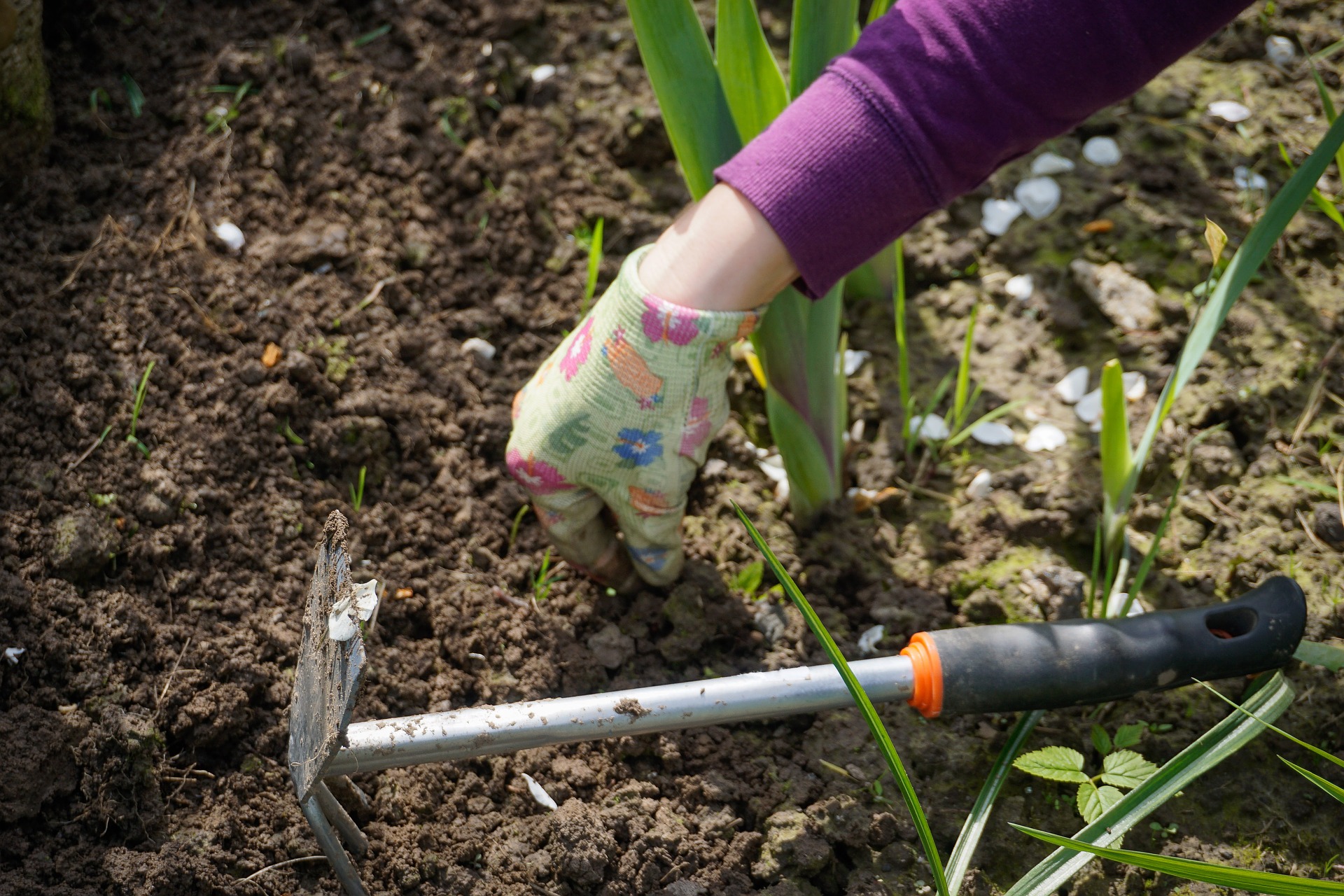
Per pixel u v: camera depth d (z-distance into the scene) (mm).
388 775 789
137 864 751
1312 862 776
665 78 791
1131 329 917
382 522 856
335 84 956
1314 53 1005
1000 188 973
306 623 734
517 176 964
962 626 851
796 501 875
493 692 824
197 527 825
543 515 817
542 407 791
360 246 919
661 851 781
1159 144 977
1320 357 899
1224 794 790
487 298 935
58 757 763
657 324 755
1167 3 699
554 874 776
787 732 822
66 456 822
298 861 766
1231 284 788
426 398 891
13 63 852
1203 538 864
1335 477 870
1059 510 871
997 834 788
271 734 792
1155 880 771
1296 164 960
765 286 754
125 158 905
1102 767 801
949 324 944
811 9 778
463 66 992
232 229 896
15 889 742
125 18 941
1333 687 808
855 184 727
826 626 849
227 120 923
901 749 811
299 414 866
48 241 869
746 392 917
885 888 781
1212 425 892
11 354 836
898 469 898
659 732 808
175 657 796
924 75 717
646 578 840
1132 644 763
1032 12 706
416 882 767
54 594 792
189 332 862
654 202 976
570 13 1031
